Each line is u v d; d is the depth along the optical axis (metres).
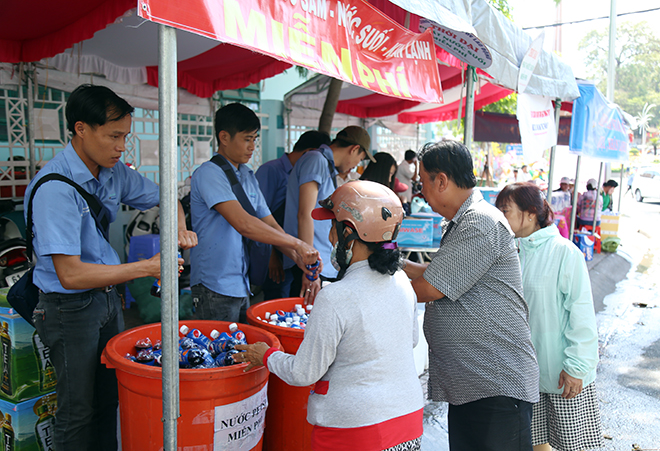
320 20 2.02
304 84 8.27
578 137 5.61
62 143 5.38
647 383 4.77
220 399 1.95
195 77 6.35
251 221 2.62
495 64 3.47
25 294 2.21
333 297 1.65
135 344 2.33
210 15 1.48
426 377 4.46
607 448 3.59
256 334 2.44
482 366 2.06
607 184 12.23
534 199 2.63
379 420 1.65
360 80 2.27
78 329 2.21
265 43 1.69
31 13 3.18
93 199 2.22
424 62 2.85
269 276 3.88
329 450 1.69
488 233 2.02
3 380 2.58
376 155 3.88
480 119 9.31
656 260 11.50
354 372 1.67
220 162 2.75
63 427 2.25
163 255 1.56
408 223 6.42
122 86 5.85
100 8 2.99
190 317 4.54
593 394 2.64
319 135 4.15
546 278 2.59
